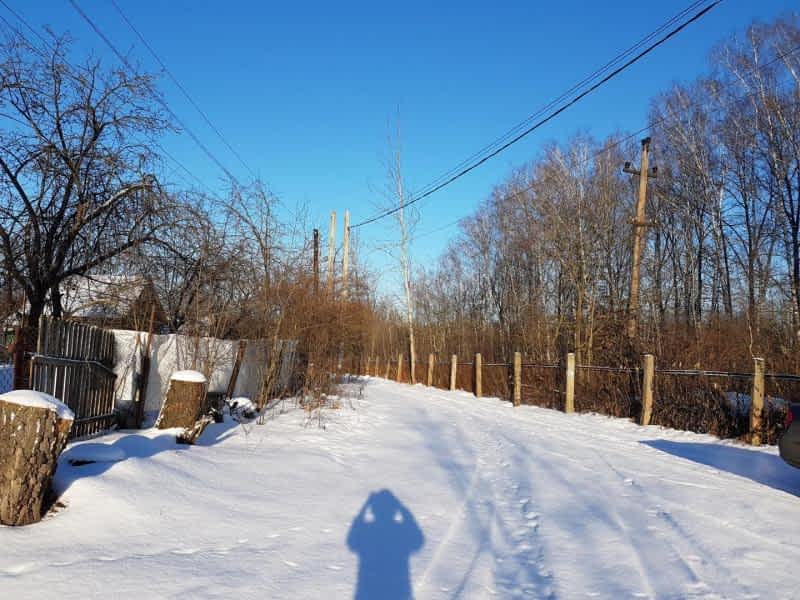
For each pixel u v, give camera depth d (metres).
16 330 6.73
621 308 21.48
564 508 6.50
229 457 7.81
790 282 22.02
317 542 5.05
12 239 10.08
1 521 4.59
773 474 8.27
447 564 4.71
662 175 28.45
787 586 4.32
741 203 25.16
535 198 28.81
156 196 11.41
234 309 13.21
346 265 23.73
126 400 9.70
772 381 12.24
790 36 22.09
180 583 3.89
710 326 17.75
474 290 42.00
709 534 5.54
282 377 15.52
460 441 11.51
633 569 4.65
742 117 24.03
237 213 12.93
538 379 19.58
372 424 13.35
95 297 11.90
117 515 4.90
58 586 3.65
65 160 10.41
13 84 9.84
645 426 13.44
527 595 4.14
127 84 10.94
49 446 4.66
